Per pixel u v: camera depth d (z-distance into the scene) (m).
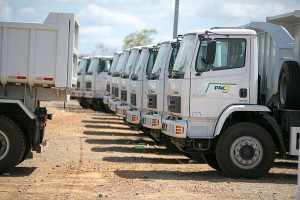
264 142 10.89
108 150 15.50
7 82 10.81
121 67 21.06
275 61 11.59
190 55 11.05
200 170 12.23
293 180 11.09
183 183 10.23
